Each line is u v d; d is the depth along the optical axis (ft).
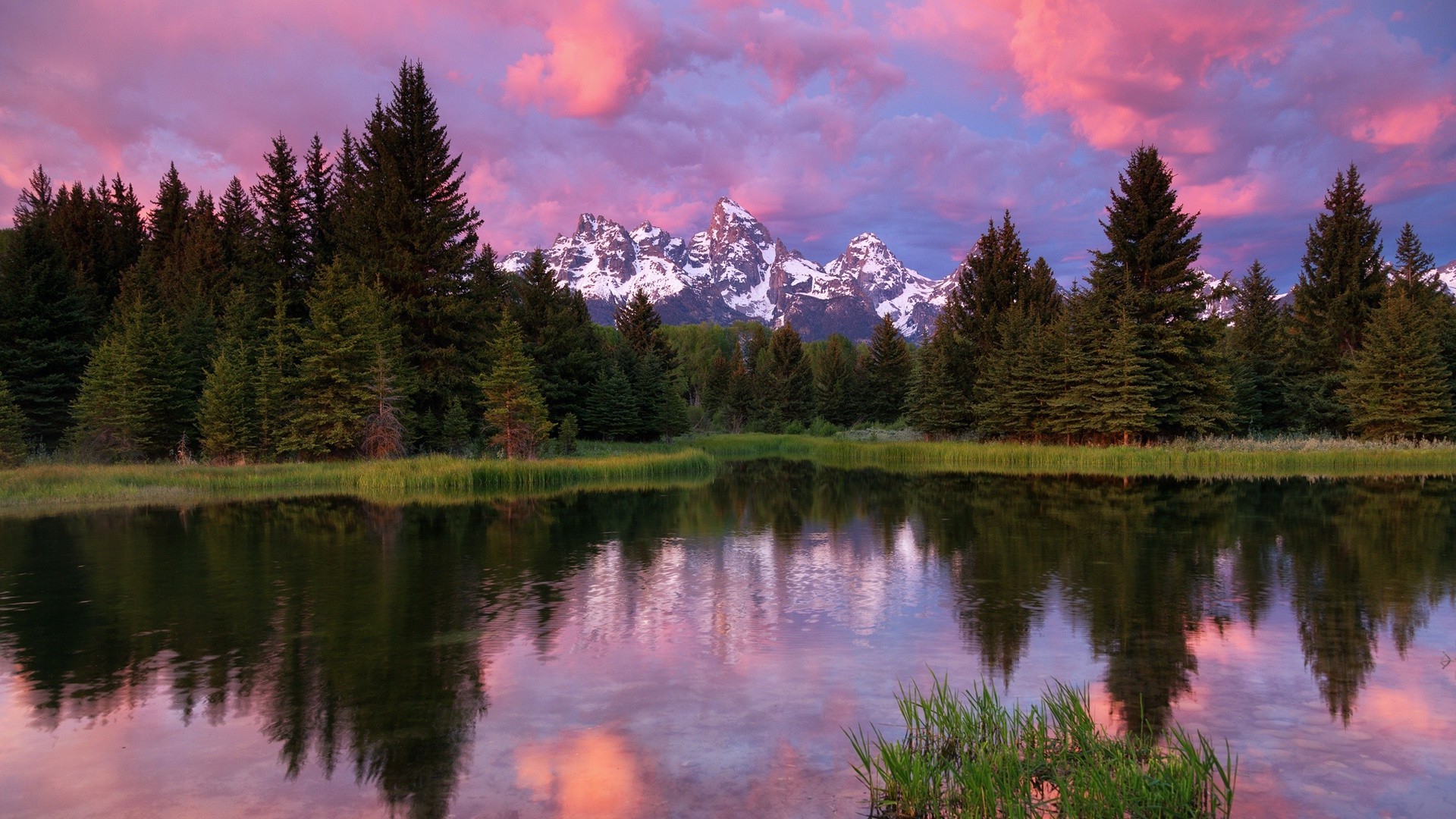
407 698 33.45
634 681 35.42
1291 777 25.21
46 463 134.82
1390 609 46.47
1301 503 96.73
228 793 25.26
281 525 84.02
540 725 30.55
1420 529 75.41
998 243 252.62
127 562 63.41
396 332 158.92
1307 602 48.16
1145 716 30.55
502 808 24.07
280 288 161.38
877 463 185.88
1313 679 34.65
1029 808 22.88
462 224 179.11
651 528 82.02
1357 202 206.69
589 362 220.23
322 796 25.04
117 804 24.61
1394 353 173.06
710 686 34.76
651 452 189.57
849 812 23.53
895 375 314.55
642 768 26.73
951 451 188.03
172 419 152.15
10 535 76.64
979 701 29.53
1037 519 85.46
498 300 206.69
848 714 31.35
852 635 42.19
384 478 121.80
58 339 167.94
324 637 42.45
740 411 333.01
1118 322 177.68
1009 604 48.73
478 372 179.11
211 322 177.78
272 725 30.76
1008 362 205.46
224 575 58.54
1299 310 215.10
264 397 144.46
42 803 24.68
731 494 116.67
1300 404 200.13
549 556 66.08
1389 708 31.24
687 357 407.23
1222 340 198.90
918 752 26.58
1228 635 41.50
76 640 42.01
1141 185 183.93
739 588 53.67
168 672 37.01
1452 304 209.97
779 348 350.23
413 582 55.93
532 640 41.83
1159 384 175.32
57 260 176.35
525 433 153.58
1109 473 149.38
